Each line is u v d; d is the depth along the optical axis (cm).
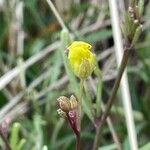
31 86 44
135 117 43
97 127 25
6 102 46
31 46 49
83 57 22
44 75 45
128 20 22
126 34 22
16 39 50
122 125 41
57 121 43
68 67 27
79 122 22
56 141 42
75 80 27
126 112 33
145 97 44
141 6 22
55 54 45
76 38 46
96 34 47
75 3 50
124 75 33
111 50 46
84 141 44
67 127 44
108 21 49
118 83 23
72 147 42
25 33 52
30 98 44
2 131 30
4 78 44
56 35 48
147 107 43
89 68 22
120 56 35
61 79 44
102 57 46
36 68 48
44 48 50
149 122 42
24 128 43
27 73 48
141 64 45
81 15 50
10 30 50
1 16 52
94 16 50
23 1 50
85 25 50
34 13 50
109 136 43
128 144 37
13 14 50
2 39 50
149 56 45
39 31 51
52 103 43
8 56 49
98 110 25
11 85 47
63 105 21
